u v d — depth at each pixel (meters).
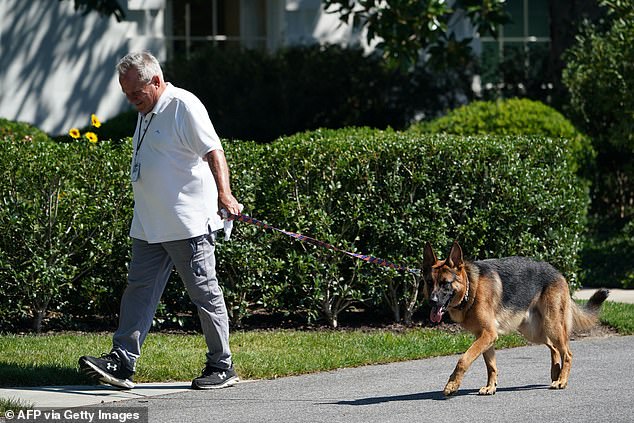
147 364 11.02
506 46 28.20
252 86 25.17
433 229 13.73
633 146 20.02
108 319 13.68
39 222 12.88
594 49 20.27
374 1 21.58
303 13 26.73
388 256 13.70
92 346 11.91
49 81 25.47
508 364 11.75
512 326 10.48
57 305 13.38
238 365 11.09
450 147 14.02
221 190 9.97
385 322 14.14
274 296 13.40
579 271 17.67
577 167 19.91
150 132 10.01
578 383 10.66
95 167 13.14
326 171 13.62
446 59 21.84
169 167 9.97
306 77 24.98
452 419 9.05
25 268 12.98
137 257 10.26
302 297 13.62
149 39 26.28
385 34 20.72
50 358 11.19
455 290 10.01
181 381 10.66
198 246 10.12
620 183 23.53
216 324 10.29
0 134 19.41
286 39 26.59
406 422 8.93
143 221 10.16
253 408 9.45
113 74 26.02
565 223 14.84
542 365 11.67
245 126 24.69
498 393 10.20
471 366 11.71
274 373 11.02
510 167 14.20
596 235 22.19
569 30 24.41
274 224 13.46
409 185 13.91
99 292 13.14
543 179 14.62
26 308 13.12
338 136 15.07
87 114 25.86
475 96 25.91
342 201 13.66
